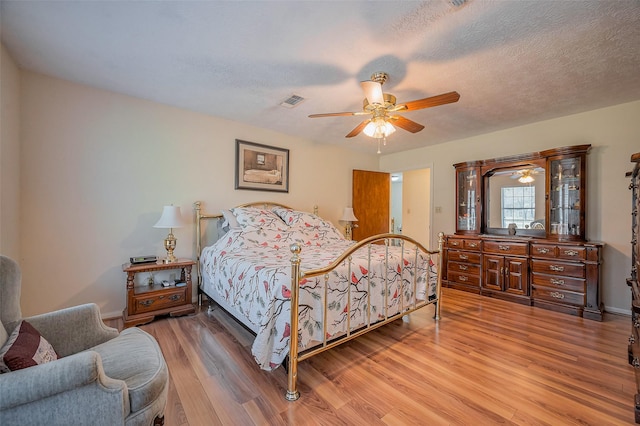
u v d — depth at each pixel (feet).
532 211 12.12
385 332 8.36
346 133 13.48
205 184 11.10
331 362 6.64
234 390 5.52
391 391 5.54
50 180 8.15
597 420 4.78
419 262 8.95
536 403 5.21
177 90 8.90
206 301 10.86
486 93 8.83
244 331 8.25
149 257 9.31
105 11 5.36
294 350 5.31
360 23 5.62
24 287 7.79
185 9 5.29
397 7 5.17
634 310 4.86
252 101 9.69
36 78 7.89
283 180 13.50
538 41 6.17
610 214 10.12
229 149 11.69
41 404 2.89
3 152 6.73
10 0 5.01
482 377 6.03
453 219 14.76
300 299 5.71
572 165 10.79
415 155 16.52
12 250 7.25
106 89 8.91
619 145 9.92
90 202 8.80
